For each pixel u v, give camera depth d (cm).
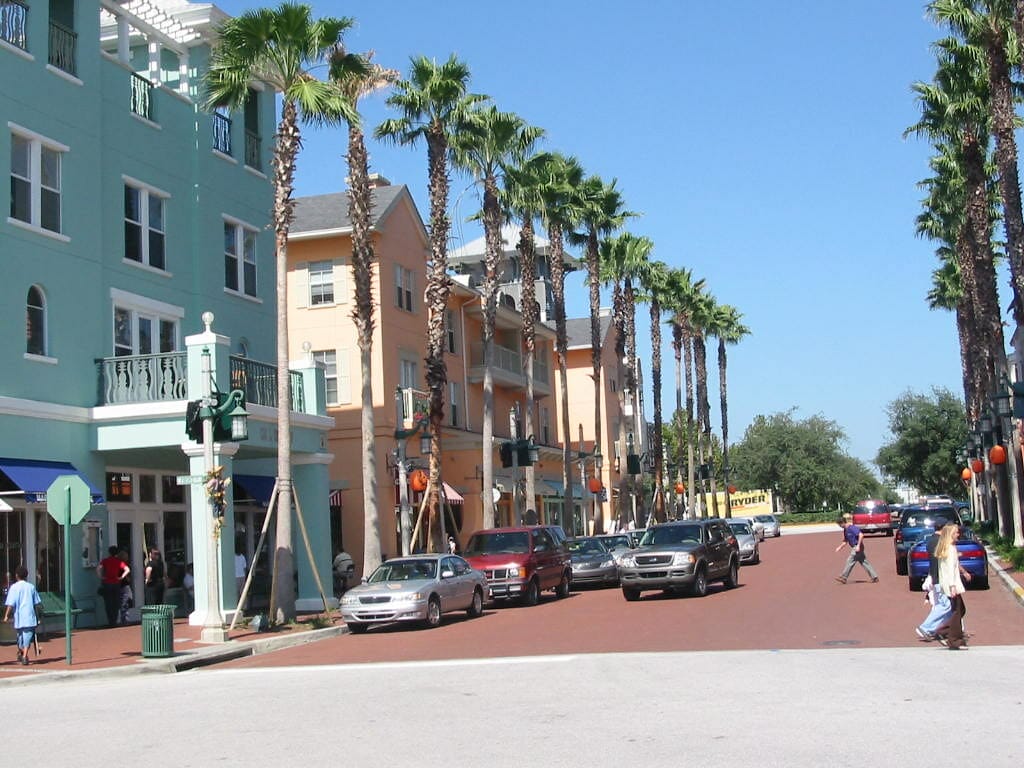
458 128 3566
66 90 2489
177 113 2923
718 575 2798
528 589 2788
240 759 945
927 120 3731
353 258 2908
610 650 1719
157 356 2480
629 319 5616
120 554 2480
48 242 2406
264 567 3234
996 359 3572
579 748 923
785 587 2855
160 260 2830
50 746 1059
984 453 5144
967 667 1338
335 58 2559
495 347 5050
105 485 2516
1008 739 897
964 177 3941
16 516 2264
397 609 2262
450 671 1549
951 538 1544
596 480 4728
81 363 2483
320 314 4091
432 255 3297
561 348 4338
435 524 3262
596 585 3491
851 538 2923
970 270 4541
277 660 1889
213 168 3036
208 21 2984
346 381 4041
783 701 1129
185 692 1463
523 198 4059
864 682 1241
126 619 2472
